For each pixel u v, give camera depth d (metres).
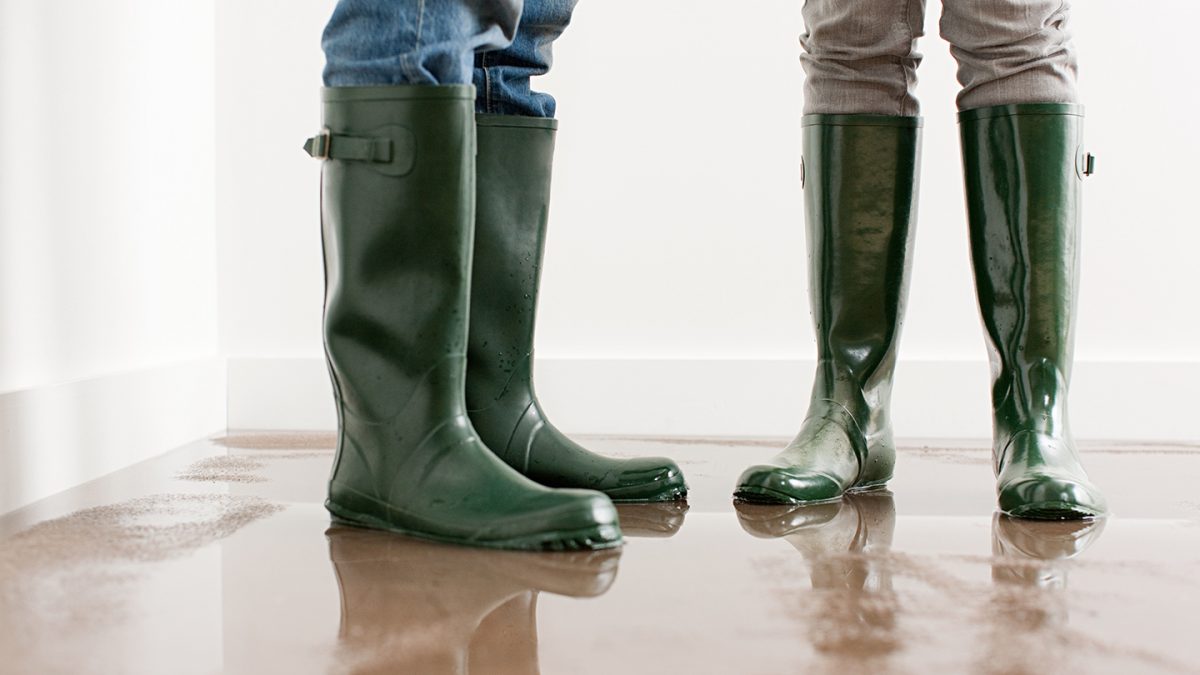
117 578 1.01
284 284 2.29
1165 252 2.29
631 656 0.81
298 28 2.27
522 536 1.13
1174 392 2.26
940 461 1.87
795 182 2.30
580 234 2.30
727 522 1.31
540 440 1.49
